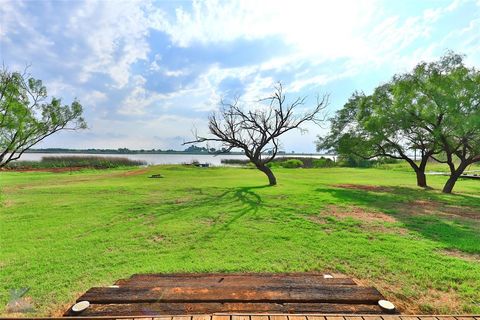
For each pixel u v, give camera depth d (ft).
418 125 49.78
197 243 19.76
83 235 21.77
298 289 10.71
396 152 59.77
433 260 16.20
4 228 23.70
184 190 46.57
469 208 33.14
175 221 26.03
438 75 44.47
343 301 9.76
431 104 45.19
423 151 58.54
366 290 10.60
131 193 43.27
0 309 11.38
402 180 72.38
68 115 43.86
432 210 31.65
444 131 46.21
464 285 13.19
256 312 8.91
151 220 26.50
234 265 15.62
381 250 17.97
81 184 56.59
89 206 32.86
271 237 21.01
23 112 38.22
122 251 18.25
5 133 37.88
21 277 14.34
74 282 13.76
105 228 23.72
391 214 29.12
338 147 65.31
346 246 18.80
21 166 118.52
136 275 13.41
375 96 55.72
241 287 10.91
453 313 10.98
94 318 8.30
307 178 74.54
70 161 145.48
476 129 41.75
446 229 23.18
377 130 53.01
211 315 8.40
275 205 33.17
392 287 13.12
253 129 57.11
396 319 8.34
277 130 57.00
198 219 26.78
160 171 96.99
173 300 9.71
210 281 12.09
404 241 19.84
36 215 28.45
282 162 144.97
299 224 24.73
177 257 17.11
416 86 46.91
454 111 42.34
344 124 68.54
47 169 113.50
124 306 9.24
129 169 120.57
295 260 16.46
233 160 221.87
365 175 87.71
